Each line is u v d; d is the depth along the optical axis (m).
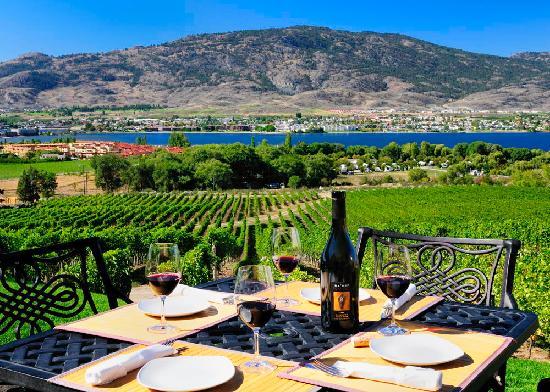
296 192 87.56
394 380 2.60
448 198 57.72
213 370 2.74
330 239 3.39
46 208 61.53
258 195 84.75
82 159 140.12
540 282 11.11
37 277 4.59
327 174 116.00
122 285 18.92
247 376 2.71
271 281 3.22
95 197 78.69
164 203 70.94
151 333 3.37
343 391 2.55
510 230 25.00
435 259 5.08
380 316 3.72
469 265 13.15
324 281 3.38
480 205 50.06
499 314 3.81
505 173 117.81
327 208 62.72
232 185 110.50
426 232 25.78
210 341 3.29
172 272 3.51
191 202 72.31
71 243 4.84
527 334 3.53
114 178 99.56
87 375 2.62
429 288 5.02
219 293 4.15
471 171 125.12
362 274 13.38
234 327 3.50
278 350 3.11
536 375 8.05
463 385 2.61
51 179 83.19
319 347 3.14
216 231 30.50
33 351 3.11
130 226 42.69
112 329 3.45
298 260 4.32
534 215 41.94
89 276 18.11
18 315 4.34
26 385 2.75
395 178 122.94
